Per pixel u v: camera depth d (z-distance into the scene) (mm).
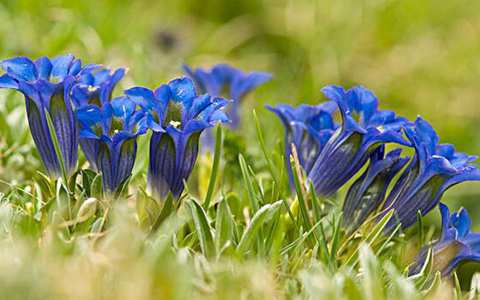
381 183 1558
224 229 1523
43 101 1530
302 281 1495
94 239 1496
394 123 1561
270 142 1764
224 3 2553
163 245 1488
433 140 1544
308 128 1577
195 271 1496
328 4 2504
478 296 1553
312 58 2414
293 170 1550
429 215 1821
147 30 2230
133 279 1462
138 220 1523
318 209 1549
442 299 1510
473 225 1890
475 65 2504
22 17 1902
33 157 1637
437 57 2502
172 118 1525
